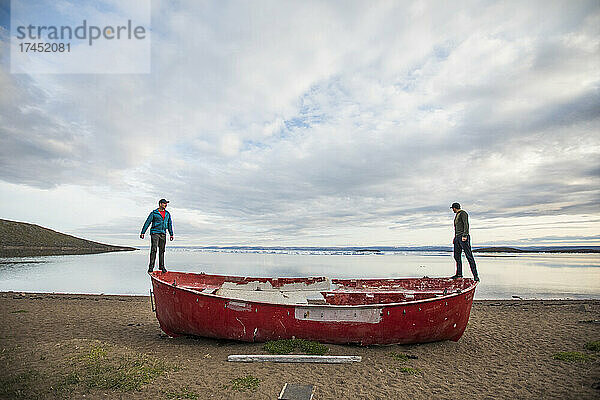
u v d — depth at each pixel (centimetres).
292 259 4909
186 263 3634
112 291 1741
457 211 995
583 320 1050
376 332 720
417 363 646
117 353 635
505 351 735
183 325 761
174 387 497
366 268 3203
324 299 927
